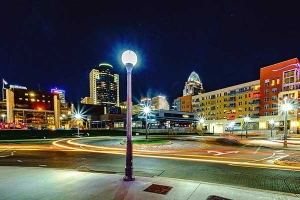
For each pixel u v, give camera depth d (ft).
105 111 427.74
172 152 53.31
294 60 211.41
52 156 46.09
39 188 19.65
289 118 175.83
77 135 152.05
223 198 16.78
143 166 33.58
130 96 23.08
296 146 71.26
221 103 305.12
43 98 307.58
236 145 74.79
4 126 215.92
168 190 18.72
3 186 20.35
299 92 175.73
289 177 26.02
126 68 23.38
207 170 30.35
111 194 17.74
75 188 19.49
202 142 89.30
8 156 46.52
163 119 226.17
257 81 262.06
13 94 282.77
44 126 300.20
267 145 75.00
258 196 17.33
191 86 484.74
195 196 17.21
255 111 259.60
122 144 79.36
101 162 37.81
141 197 16.97
